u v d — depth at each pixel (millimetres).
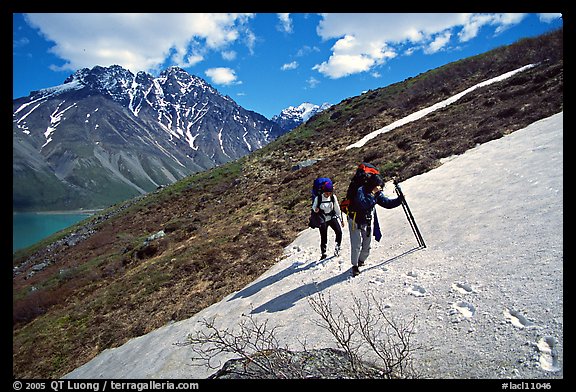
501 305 3863
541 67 21453
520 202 6262
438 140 15961
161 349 8227
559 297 3570
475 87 29438
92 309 14695
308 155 34062
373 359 3863
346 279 6406
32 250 48156
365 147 23688
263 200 21328
